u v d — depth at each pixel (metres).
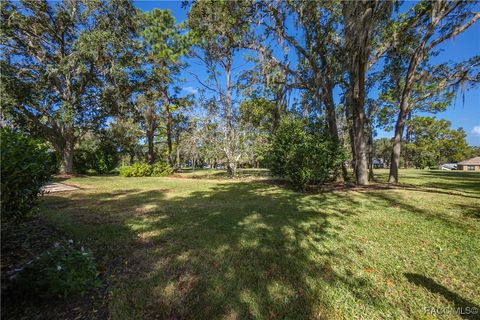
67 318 1.97
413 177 15.86
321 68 11.12
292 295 2.39
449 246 3.57
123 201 6.68
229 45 11.31
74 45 13.32
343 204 6.35
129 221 4.64
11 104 12.27
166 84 18.42
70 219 4.66
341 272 2.83
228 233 4.02
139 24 15.02
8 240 3.23
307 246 3.53
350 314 2.16
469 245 3.59
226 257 3.15
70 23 14.38
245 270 2.83
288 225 4.48
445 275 2.79
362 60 9.61
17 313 1.97
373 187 9.70
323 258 3.17
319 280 2.65
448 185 10.78
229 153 14.74
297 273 2.79
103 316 2.04
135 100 17.75
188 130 18.41
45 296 2.07
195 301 2.28
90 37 12.91
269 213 5.34
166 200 6.90
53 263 2.18
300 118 10.04
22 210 2.93
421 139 38.25
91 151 19.89
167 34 11.98
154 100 18.95
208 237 3.83
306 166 8.47
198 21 11.00
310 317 2.11
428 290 2.51
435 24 9.44
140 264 2.94
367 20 8.58
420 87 12.81
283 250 3.39
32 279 2.06
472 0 8.77
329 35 10.42
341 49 10.20
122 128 20.58
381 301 2.33
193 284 2.54
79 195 7.64
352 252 3.36
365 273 2.82
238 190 9.00
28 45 13.41
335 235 3.99
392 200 6.90
